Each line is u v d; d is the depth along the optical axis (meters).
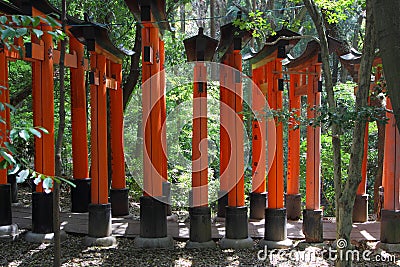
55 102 8.59
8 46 1.88
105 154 4.94
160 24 4.88
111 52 5.50
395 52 1.61
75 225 5.48
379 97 4.84
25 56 4.48
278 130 4.88
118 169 6.30
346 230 3.50
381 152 6.64
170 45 8.51
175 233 5.27
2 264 4.22
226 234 4.91
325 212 7.98
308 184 4.96
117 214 6.23
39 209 4.86
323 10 5.26
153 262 4.38
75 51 5.88
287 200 6.13
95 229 4.88
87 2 7.51
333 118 3.29
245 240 4.87
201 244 4.82
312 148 4.94
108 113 7.86
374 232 5.45
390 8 1.62
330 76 3.64
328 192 8.16
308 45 4.88
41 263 4.24
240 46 4.81
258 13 4.93
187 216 6.89
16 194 6.62
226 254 4.65
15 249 4.62
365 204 5.98
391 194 4.83
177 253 4.65
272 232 4.86
